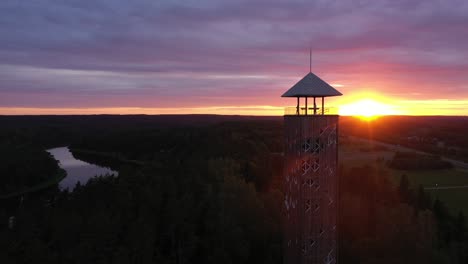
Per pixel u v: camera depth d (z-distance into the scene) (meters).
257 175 102.12
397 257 60.47
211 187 80.31
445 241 72.25
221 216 67.62
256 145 144.50
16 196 149.25
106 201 75.31
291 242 49.66
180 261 65.69
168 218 69.56
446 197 112.94
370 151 196.25
